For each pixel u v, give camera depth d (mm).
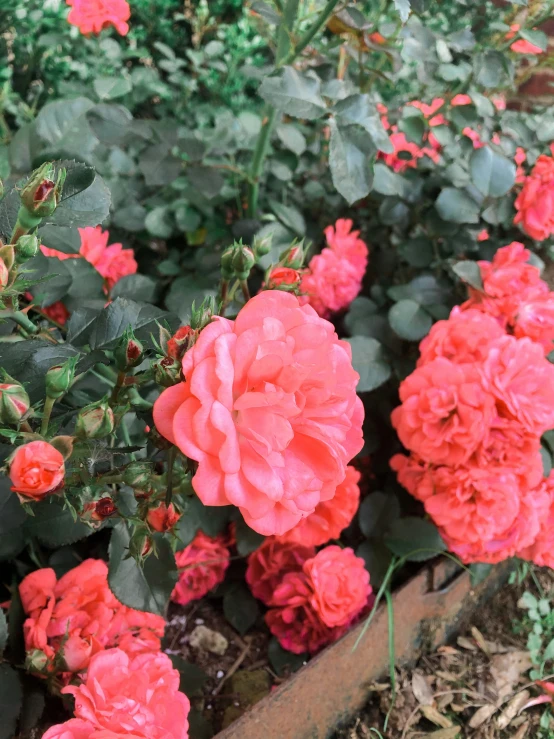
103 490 637
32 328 737
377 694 1205
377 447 1377
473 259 1540
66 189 736
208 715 1113
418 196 1425
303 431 571
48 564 1090
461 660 1310
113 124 1253
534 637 1323
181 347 583
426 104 1473
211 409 519
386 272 1639
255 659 1222
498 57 1249
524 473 1145
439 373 1100
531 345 1102
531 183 1342
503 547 1198
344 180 1058
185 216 1445
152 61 2072
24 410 546
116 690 778
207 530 1175
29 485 504
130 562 804
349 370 629
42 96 1813
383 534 1290
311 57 1355
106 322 773
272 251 1375
